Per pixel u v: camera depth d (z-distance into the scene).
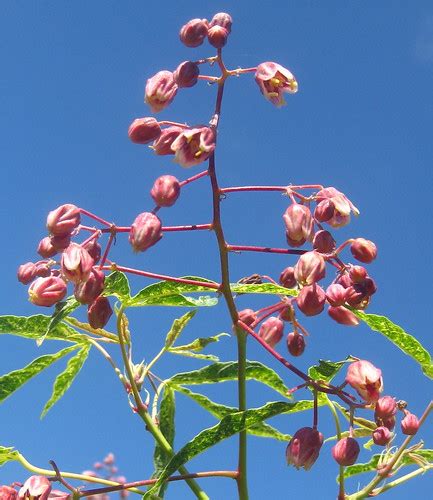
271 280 0.26
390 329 0.25
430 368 0.25
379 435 0.22
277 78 0.24
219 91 0.23
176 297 0.24
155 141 0.23
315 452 0.22
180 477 0.23
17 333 0.26
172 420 0.26
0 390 0.26
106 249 0.23
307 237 0.23
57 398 0.27
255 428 0.27
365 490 0.24
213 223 0.23
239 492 0.23
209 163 0.23
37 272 0.25
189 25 0.23
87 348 0.27
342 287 0.24
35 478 0.23
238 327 0.23
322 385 0.23
